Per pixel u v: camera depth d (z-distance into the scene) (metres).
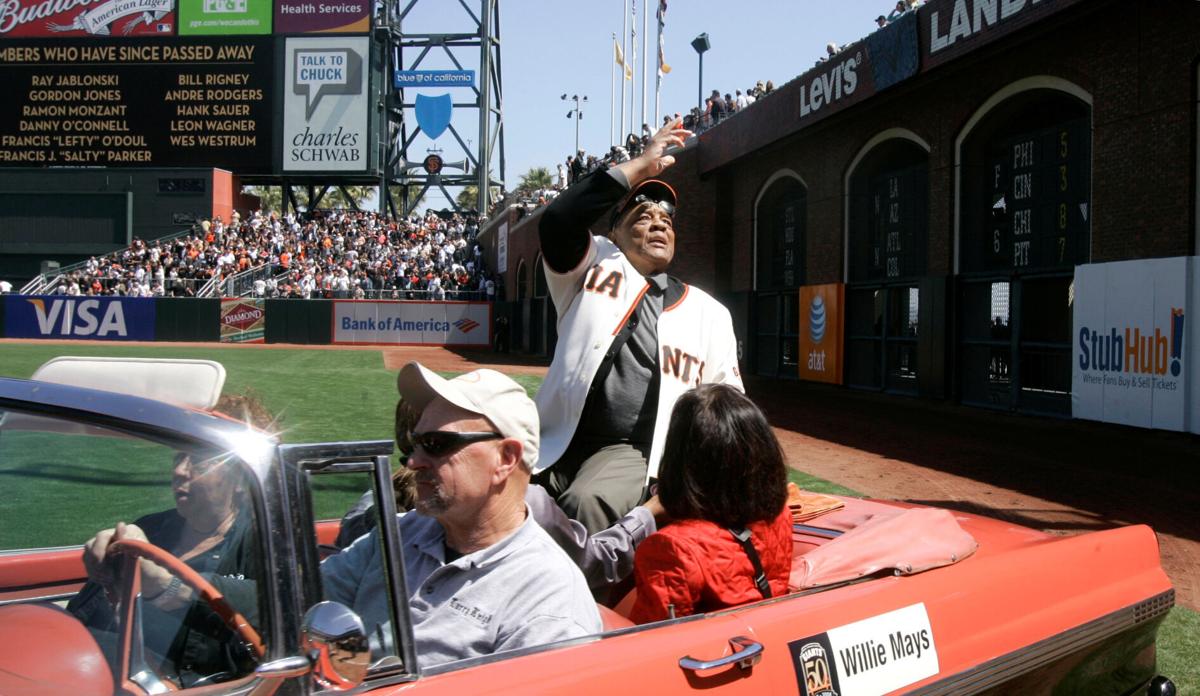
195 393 1.80
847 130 18.86
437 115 45.19
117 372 1.85
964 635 2.22
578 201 2.67
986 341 15.36
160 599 1.50
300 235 41.38
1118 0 11.70
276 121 40.97
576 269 2.79
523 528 1.97
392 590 1.53
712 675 1.77
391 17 45.06
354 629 1.36
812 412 14.66
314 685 1.39
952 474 8.91
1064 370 13.69
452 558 2.01
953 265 16.02
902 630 2.12
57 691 1.41
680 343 2.87
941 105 16.02
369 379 17.91
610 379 2.80
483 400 1.88
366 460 1.56
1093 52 12.66
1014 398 14.56
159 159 40.56
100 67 40.25
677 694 1.70
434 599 1.92
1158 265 11.46
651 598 2.12
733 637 1.86
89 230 40.25
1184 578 5.48
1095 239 12.69
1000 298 15.13
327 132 41.22
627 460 2.77
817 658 1.94
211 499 1.45
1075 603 2.49
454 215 49.34
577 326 2.78
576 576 1.98
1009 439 11.42
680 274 24.66
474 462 1.87
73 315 35.69
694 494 2.21
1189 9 11.16
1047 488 8.21
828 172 19.70
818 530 2.83
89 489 1.55
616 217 3.01
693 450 2.22
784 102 19.91
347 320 36.44
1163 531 6.64
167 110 40.53
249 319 36.06
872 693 2.02
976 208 15.82
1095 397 12.55
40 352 26.78
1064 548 2.60
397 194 54.88
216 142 40.84
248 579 1.41
